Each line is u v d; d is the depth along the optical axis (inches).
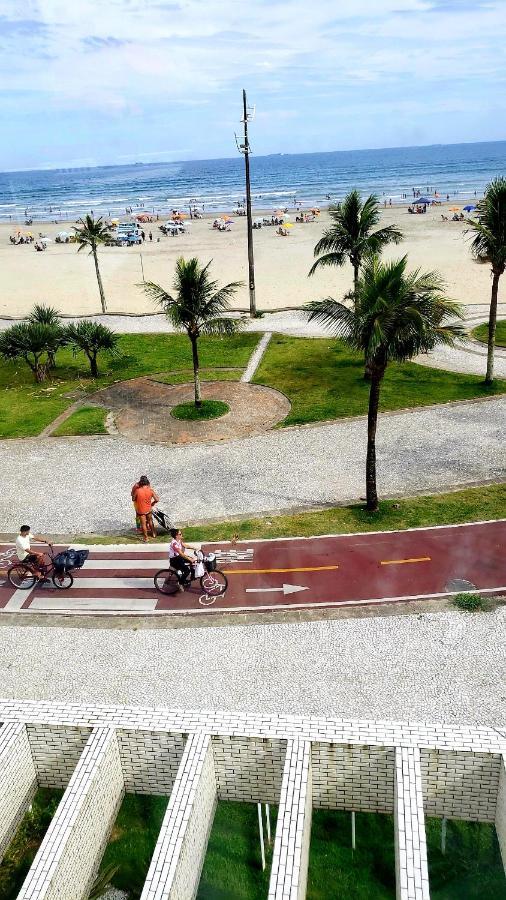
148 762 363.9
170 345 1391.5
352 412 982.4
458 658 484.1
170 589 590.6
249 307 1728.6
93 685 477.7
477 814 351.3
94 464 859.4
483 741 335.0
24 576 604.7
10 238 3686.0
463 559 606.9
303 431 927.0
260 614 548.1
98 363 1293.1
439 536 647.1
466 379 1100.5
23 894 271.7
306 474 799.7
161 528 692.7
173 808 306.3
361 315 619.2
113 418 1012.5
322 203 5022.1
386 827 356.8
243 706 449.1
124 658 504.7
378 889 326.0
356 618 535.5
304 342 1358.3
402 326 600.7
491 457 812.6
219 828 359.9
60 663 503.5
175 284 952.9
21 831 364.5
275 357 1270.9
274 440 903.7
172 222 3799.2
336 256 1088.2
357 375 1143.0
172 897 273.1
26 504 761.6
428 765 338.3
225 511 721.6
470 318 1481.3
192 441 914.1
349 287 1925.4
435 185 6003.9
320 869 336.5
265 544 650.2
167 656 504.4
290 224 3410.4
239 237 3280.0
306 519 695.1
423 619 529.3
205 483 790.5
